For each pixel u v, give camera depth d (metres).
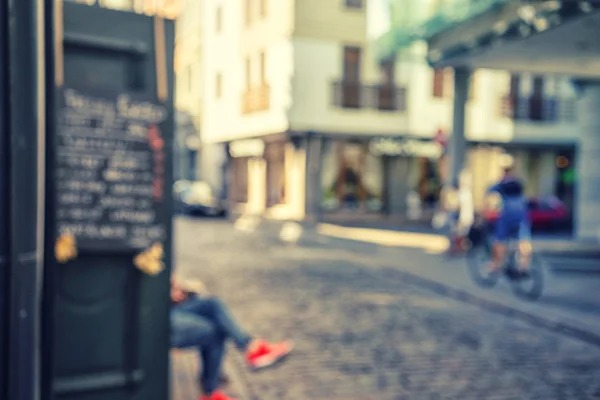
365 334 4.98
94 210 2.39
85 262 2.45
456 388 3.77
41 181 1.49
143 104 2.43
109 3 2.37
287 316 5.55
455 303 6.34
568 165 20.94
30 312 1.45
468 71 10.30
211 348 3.29
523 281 6.78
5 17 1.37
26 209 1.42
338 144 16.06
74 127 2.31
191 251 9.16
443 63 9.73
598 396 3.67
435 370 4.10
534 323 5.49
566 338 4.98
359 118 15.44
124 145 2.42
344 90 13.94
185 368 3.93
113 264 2.50
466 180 10.27
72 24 2.29
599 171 11.22
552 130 20.06
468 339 4.90
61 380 2.45
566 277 8.08
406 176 18.27
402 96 16.92
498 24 7.80
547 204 16.81
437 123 17.70
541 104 19.92
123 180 2.43
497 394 3.68
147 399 2.61
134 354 2.56
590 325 5.23
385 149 16.98
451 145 10.50
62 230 2.34
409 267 8.73
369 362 4.24
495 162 19.81
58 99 2.26
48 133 1.75
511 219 6.89
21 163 1.41
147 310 2.58
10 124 1.39
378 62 10.58
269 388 3.70
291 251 9.89
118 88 2.40
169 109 2.49
